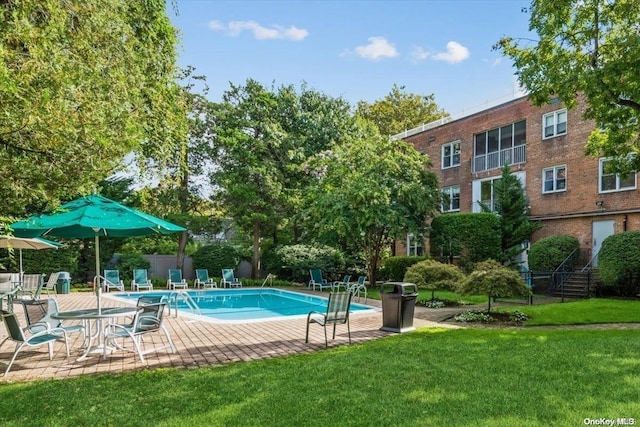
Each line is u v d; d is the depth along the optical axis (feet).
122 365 21.13
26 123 14.74
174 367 20.61
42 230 22.15
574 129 64.13
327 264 74.79
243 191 76.43
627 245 50.67
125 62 22.52
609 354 21.62
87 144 17.42
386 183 62.49
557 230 65.72
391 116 138.51
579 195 63.10
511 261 68.03
